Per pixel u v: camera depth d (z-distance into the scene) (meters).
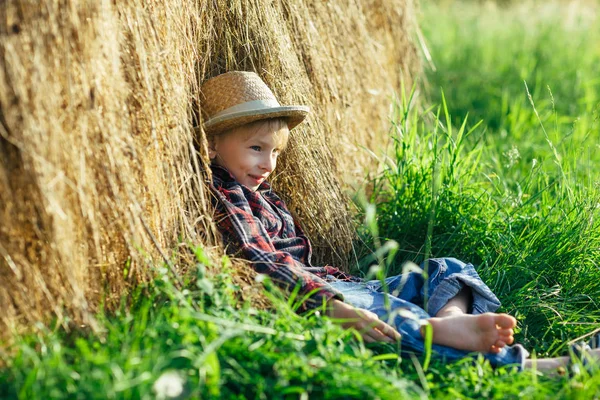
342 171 3.84
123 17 2.40
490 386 2.21
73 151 2.15
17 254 2.08
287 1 3.48
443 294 2.70
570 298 3.09
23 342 2.00
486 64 7.67
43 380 1.85
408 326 2.46
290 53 3.40
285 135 2.98
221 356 2.07
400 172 3.76
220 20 3.10
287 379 2.01
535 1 9.52
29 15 2.04
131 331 2.17
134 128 2.42
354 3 4.19
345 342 2.28
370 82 4.35
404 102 4.05
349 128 4.04
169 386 1.83
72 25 2.14
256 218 2.81
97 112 2.23
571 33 8.06
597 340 2.60
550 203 3.71
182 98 2.69
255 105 2.85
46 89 2.07
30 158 2.03
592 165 4.17
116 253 2.36
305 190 3.31
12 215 2.06
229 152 2.90
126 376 1.84
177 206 2.59
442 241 3.45
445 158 3.89
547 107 6.25
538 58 7.46
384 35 4.64
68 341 2.15
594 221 3.37
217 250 2.66
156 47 2.54
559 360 2.42
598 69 7.12
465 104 6.69
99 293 2.32
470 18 9.03
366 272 3.35
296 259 2.98
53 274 2.15
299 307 2.54
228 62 3.15
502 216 3.54
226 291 2.36
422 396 2.02
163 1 2.62
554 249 3.27
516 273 3.18
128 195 2.33
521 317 2.91
